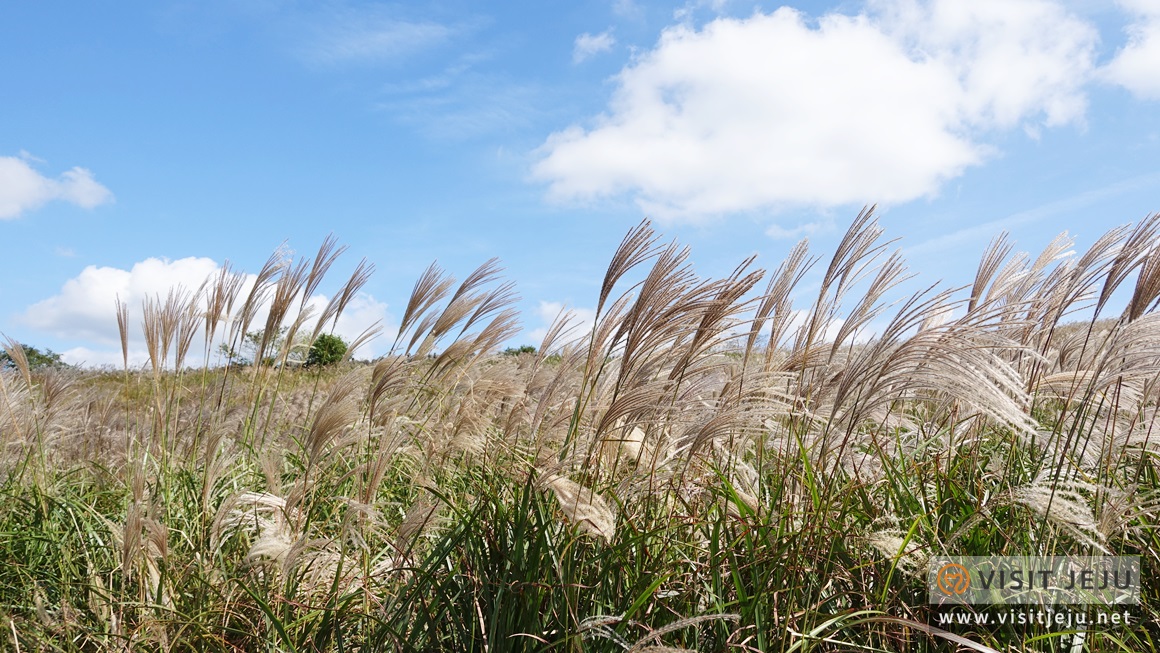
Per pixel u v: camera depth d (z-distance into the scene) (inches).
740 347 159.8
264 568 142.3
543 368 196.2
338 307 223.0
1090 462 142.2
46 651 136.5
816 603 115.4
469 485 154.9
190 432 233.3
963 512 134.9
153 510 161.2
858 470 149.2
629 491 133.0
